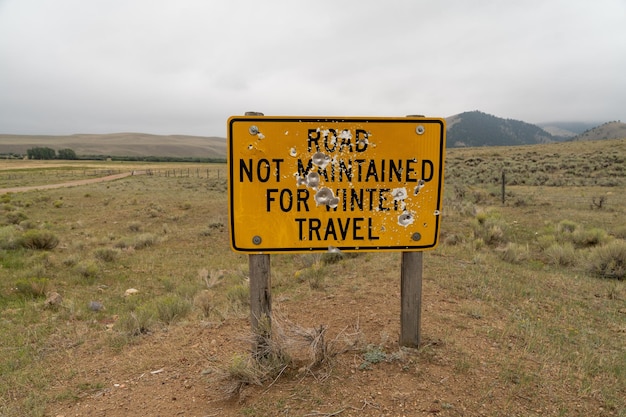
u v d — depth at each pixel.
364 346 3.79
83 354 4.94
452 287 6.23
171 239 15.88
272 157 3.21
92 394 3.70
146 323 5.78
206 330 5.16
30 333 5.91
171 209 24.73
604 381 3.38
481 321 4.72
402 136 3.30
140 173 76.50
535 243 11.50
